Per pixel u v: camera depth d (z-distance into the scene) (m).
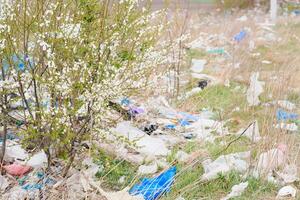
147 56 4.41
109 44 4.07
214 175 4.43
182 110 6.30
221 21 13.03
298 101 6.72
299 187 4.49
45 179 4.08
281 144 4.97
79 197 4.02
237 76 7.75
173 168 4.46
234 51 8.99
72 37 3.99
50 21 4.03
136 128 5.23
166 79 6.95
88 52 4.05
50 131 4.09
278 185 4.47
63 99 4.10
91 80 4.06
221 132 5.50
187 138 5.41
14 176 4.30
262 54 9.31
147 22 4.45
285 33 11.42
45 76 4.15
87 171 4.32
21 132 4.10
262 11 15.67
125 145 4.83
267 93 6.78
